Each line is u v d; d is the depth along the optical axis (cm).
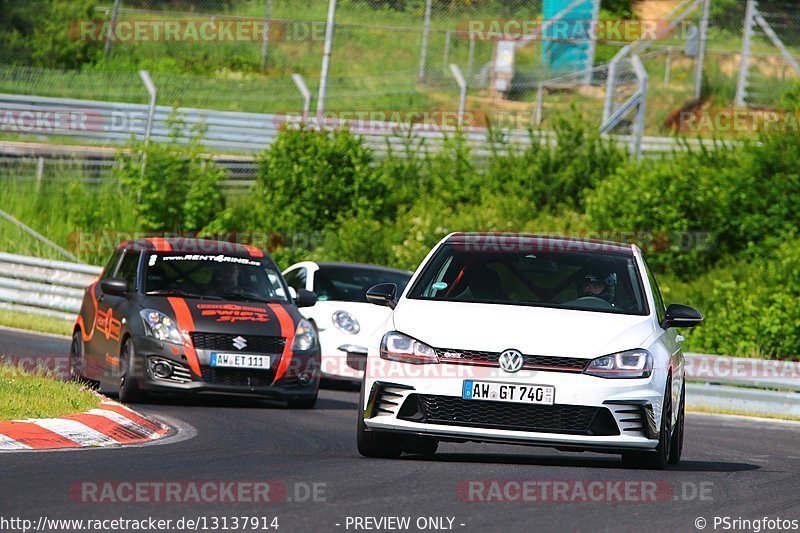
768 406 6006
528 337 2986
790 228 8225
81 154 9738
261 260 5162
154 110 9556
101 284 4772
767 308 7231
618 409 2941
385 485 2638
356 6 12825
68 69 11469
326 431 4003
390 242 8606
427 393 2962
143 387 4550
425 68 11681
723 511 2517
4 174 9575
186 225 9056
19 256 8075
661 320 3322
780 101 9462
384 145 9906
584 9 11725
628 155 9444
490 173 9431
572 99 11094
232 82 11138
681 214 8394
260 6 12706
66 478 2558
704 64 11856
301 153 9225
